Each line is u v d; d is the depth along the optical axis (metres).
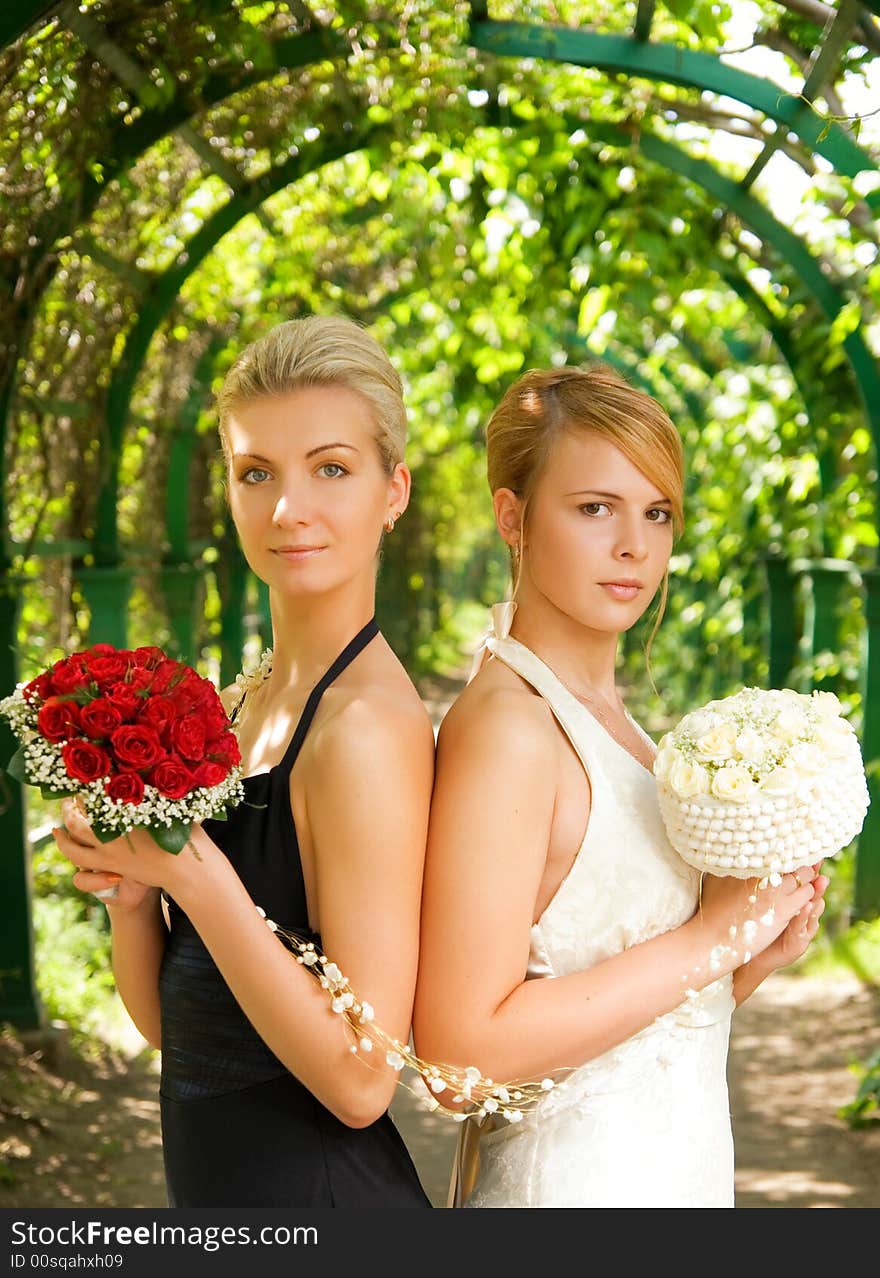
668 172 5.54
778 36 3.87
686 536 9.92
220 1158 1.58
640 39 4.00
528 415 1.74
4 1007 4.46
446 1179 3.87
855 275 5.15
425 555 16.28
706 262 5.93
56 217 3.97
